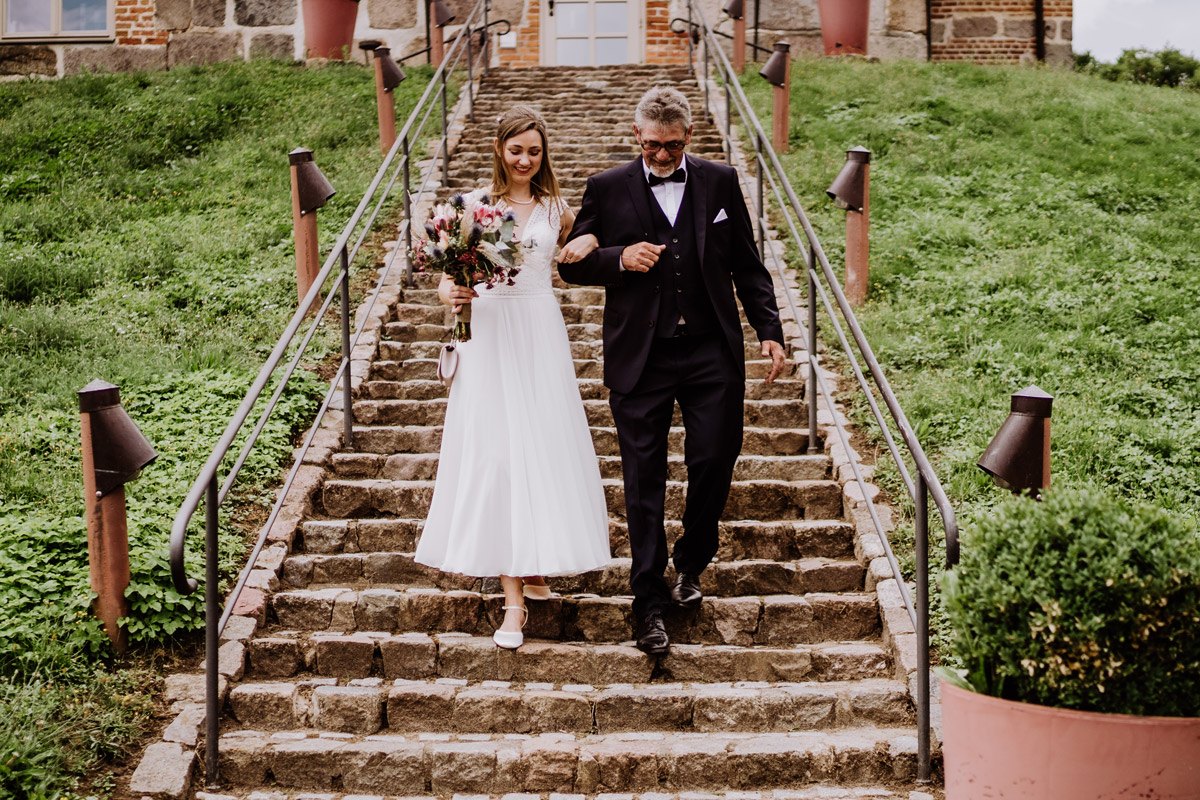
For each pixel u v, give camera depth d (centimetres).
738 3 1197
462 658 382
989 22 1427
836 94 1094
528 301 382
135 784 314
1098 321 657
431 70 1220
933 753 336
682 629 401
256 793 330
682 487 466
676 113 366
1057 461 500
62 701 341
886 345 614
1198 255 768
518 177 379
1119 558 236
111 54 1364
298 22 1352
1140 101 1140
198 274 736
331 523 451
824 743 340
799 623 401
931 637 379
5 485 464
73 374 595
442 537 383
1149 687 240
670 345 375
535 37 1416
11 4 1379
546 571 364
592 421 538
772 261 719
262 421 416
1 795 298
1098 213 841
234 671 371
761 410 538
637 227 375
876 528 416
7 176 934
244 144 1006
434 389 565
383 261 715
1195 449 515
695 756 335
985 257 758
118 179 938
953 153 947
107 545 373
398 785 336
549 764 335
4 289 714
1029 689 250
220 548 426
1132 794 238
